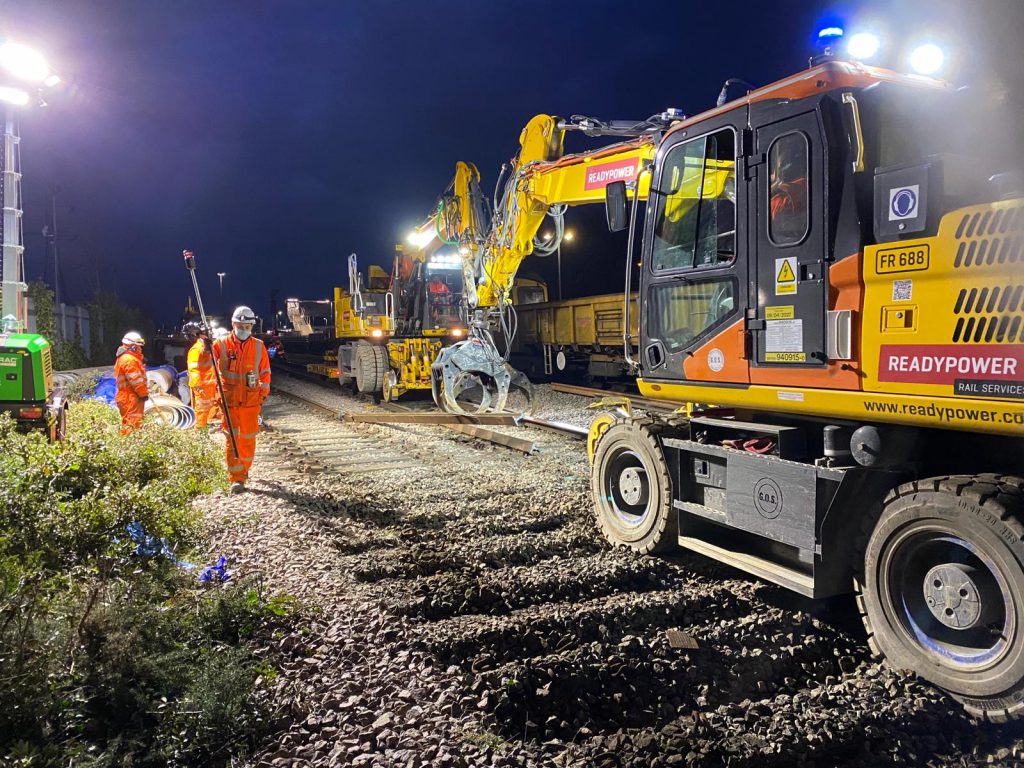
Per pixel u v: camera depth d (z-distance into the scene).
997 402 3.06
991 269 3.05
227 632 3.77
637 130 5.85
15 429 6.35
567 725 3.26
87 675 3.04
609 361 17.09
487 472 8.06
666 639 3.93
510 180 8.92
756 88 4.55
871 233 3.60
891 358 3.48
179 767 2.74
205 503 6.46
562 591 4.62
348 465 8.74
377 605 4.14
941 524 3.38
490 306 10.41
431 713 3.09
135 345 8.84
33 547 4.07
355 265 16.50
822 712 3.35
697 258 4.72
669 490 5.04
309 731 2.96
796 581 4.06
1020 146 3.46
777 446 4.32
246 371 6.99
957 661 3.39
